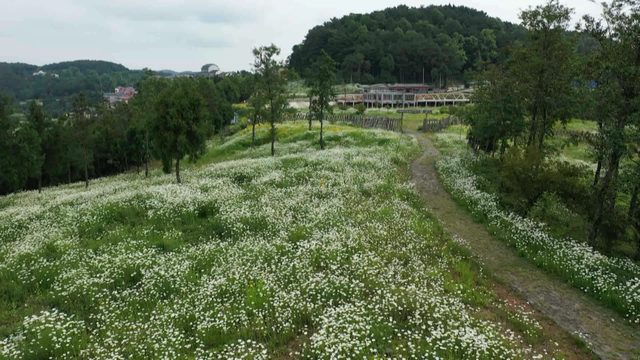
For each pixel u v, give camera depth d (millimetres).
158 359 8609
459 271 13641
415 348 8992
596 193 17000
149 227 18094
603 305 11719
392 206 20531
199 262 14031
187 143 27250
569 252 14594
